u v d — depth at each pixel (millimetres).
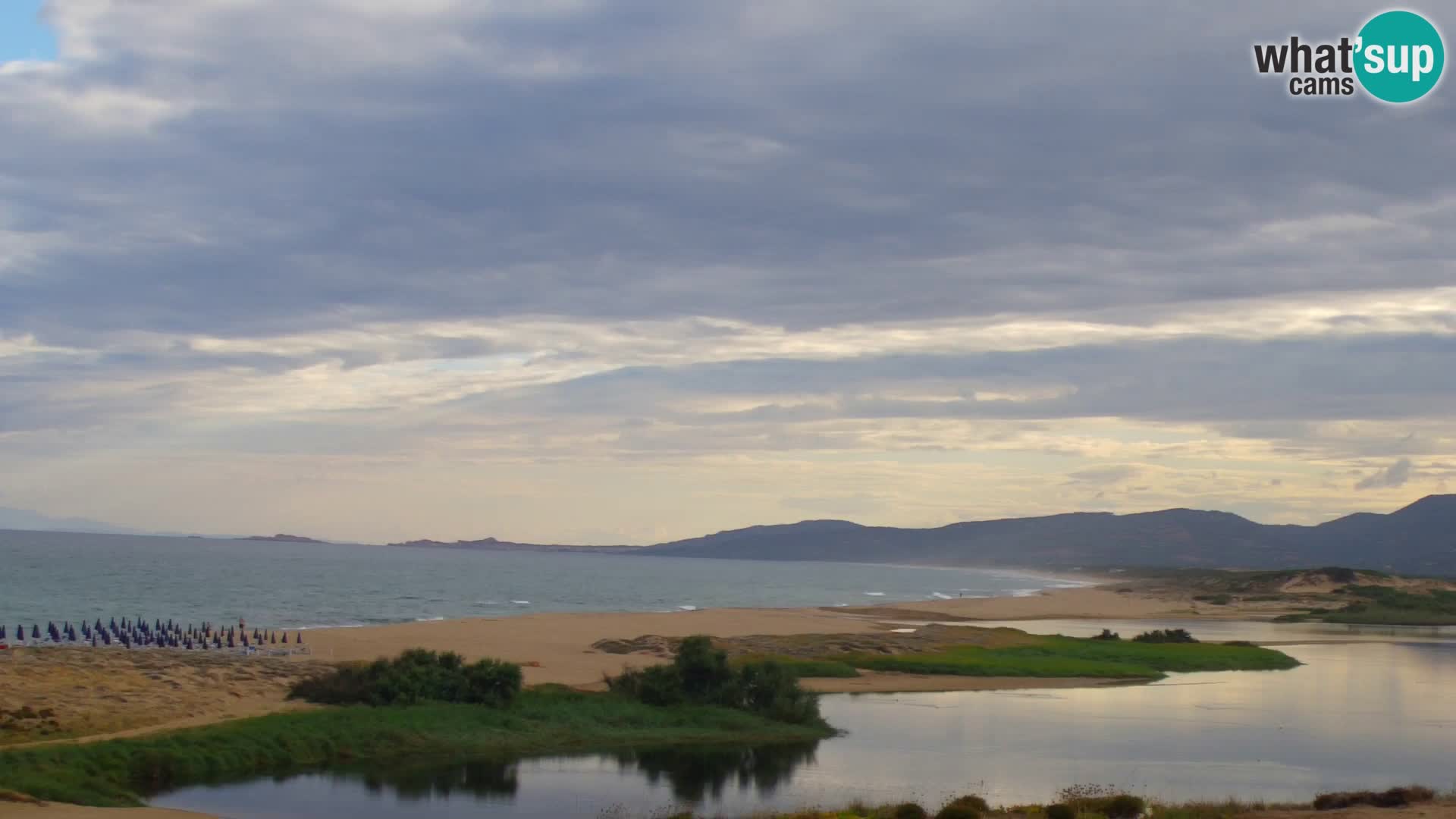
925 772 35750
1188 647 79375
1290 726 46656
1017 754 39188
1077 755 39156
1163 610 150125
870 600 173250
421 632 71562
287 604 111062
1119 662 69938
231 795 29875
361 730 36312
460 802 30406
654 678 45812
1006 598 177250
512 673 42500
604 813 29172
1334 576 186125
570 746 38406
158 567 189000
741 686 45312
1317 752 40406
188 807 28328
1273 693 58062
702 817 28359
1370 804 26609
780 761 37375
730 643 69562
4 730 33000
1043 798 31828
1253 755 39469
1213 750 40469
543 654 61438
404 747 36250
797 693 45062
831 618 106875
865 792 32438
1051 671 64062
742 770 35750
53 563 186750
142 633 58531
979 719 47406
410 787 31875
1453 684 63250
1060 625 113562
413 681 41906
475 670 42812
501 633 72188
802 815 26531
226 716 37625
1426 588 171125
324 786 31547
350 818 28250
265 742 33844
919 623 106938
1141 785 33875
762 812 28938
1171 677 65500
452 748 36781
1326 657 80125
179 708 38094
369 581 172500
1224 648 79125
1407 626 126000
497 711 40844
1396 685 62531
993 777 35000
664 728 41406
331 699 41406
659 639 69500
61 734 33281
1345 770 36812
